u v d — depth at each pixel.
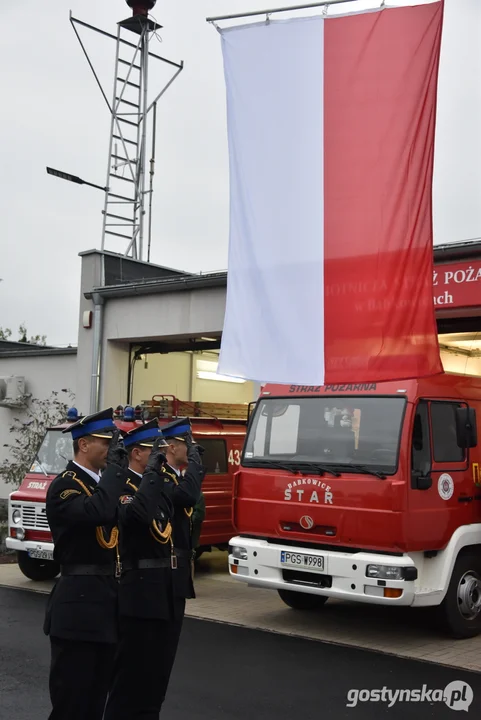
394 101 6.83
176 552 5.18
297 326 6.91
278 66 7.27
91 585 4.36
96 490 4.33
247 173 7.32
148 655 4.92
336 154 6.99
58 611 4.34
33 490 10.71
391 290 6.64
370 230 6.79
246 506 8.40
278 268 7.07
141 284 13.92
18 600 9.71
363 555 7.46
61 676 4.30
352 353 6.70
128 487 5.33
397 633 8.12
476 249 9.80
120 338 14.44
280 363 6.93
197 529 10.14
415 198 6.68
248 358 7.07
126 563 4.96
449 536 7.76
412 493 7.40
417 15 6.81
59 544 4.41
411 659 7.12
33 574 10.95
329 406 8.13
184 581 5.18
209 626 8.38
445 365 11.23
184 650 7.38
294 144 7.14
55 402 16.70
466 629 7.89
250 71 7.38
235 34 7.44
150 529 5.00
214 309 13.17
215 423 12.12
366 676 6.57
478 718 5.62
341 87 7.02
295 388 8.48
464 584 7.98
